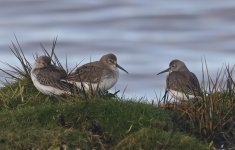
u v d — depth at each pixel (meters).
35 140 14.81
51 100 18.14
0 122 15.62
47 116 15.65
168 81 18.83
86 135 14.89
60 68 18.88
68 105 15.94
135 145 14.53
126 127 15.28
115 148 14.55
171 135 14.87
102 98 16.45
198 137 15.82
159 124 15.44
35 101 17.91
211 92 16.86
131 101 16.36
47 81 18.03
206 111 16.08
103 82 18.77
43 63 18.55
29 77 19.11
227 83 17.27
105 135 15.06
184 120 16.19
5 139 14.91
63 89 17.84
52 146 14.52
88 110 15.65
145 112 15.83
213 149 15.09
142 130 14.84
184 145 14.67
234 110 16.47
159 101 17.08
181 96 18.38
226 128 16.17
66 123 15.37
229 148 15.55
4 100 17.83
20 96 18.00
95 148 14.62
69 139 14.72
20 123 15.51
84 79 18.42
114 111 15.62
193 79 18.80
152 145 14.57
